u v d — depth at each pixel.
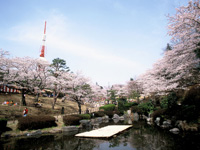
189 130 11.65
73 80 23.34
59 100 36.03
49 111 23.41
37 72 23.38
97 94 31.30
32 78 23.06
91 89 27.00
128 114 32.09
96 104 46.53
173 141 9.30
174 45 11.54
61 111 25.73
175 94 16.52
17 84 22.84
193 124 11.74
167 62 12.18
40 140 10.50
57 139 10.81
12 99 24.47
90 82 26.88
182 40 10.59
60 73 26.44
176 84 12.45
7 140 10.48
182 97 15.62
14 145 9.14
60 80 24.25
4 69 21.72
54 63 30.20
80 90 23.61
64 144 9.41
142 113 30.28
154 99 26.31
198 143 8.55
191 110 12.74
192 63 10.44
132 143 9.40
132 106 33.56
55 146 8.95
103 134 11.73
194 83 13.44
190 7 9.30
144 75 25.05
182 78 12.67
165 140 9.69
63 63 30.66
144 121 22.30
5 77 21.58
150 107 27.05
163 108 20.08
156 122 19.00
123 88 44.53
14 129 12.67
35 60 23.88
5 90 26.91
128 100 45.59
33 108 21.98
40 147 8.73
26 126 12.96
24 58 23.41
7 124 13.55
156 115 19.98
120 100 40.53
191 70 11.27
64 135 12.37
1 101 22.17
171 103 16.66
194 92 13.18
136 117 30.16
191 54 10.23
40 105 24.31
